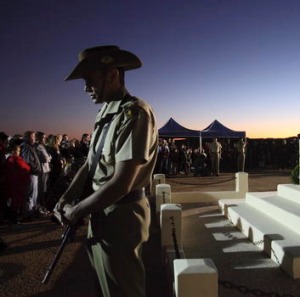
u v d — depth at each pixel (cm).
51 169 823
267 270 419
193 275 226
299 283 380
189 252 494
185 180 1483
